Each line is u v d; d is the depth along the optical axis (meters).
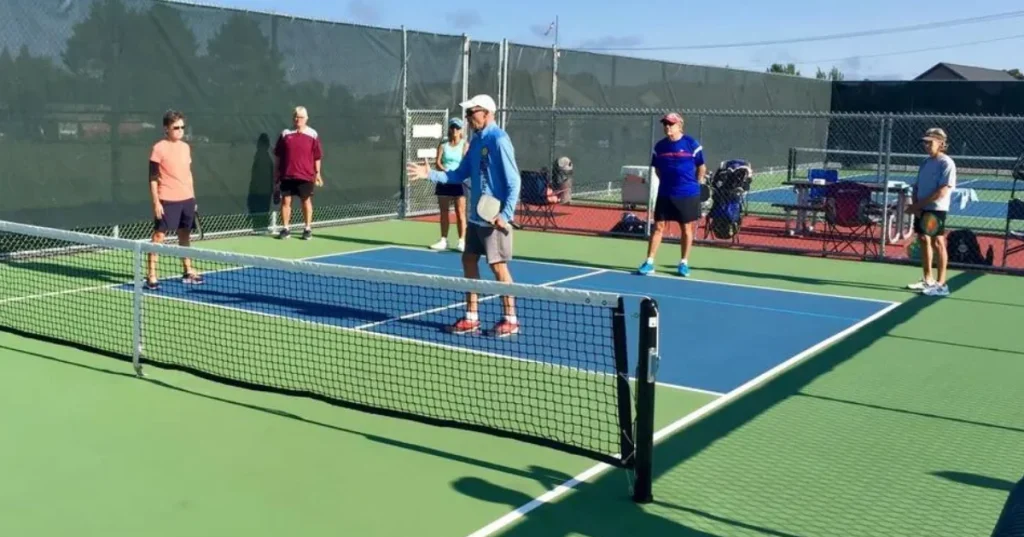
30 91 11.05
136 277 6.62
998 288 10.85
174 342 7.51
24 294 9.38
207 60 12.95
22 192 11.09
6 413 5.83
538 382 6.56
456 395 6.21
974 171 29.11
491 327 8.20
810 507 4.63
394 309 8.87
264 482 4.85
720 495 4.77
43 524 4.33
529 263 12.31
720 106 25.08
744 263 12.53
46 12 11.13
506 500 4.66
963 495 4.80
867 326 8.72
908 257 12.77
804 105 30.02
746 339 8.16
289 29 14.02
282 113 14.07
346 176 15.19
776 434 5.68
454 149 12.78
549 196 15.94
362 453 5.27
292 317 8.45
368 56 15.32
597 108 20.59
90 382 6.48
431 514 4.49
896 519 4.51
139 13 12.10
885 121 17.62
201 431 5.57
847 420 5.96
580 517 4.48
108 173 11.97
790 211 16.58
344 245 13.26
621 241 14.48
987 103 28.97
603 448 5.23
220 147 13.28
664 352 7.65
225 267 11.07
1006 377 7.02
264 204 14.06
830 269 12.14
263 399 6.17
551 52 19.05
